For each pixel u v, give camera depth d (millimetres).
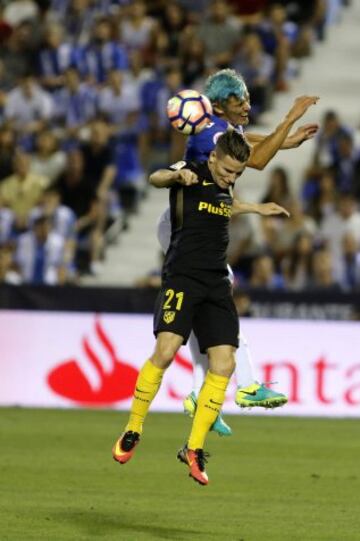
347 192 52938
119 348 43938
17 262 50094
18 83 61594
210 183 21547
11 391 44312
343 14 66812
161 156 57844
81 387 44094
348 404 43312
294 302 43406
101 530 21438
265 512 23891
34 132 59562
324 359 43312
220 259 21656
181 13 62875
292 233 48844
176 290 21438
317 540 20906
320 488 27219
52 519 22469
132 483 27500
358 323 43281
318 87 61844
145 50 61438
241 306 43406
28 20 63812
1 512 23109
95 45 61906
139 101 58000
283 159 59125
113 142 56375
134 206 56625
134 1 64438
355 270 48781
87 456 31812
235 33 59656
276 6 60938
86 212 54250
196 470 21469
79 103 59719
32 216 52406
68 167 54344
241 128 23688
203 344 21859
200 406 21641
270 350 43312
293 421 41844
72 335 44094
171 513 23578
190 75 58719
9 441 34562
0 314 44219
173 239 21750
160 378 21641
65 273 50625
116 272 54406
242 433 38219
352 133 54906
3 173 57344
